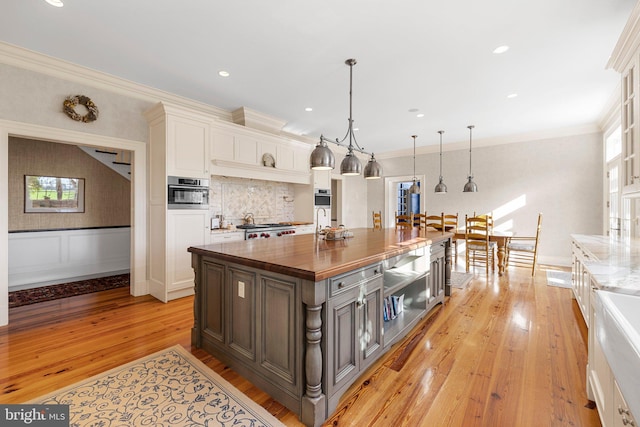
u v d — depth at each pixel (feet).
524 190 19.26
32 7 7.24
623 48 7.72
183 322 9.53
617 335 3.01
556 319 9.79
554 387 6.15
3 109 9.05
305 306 5.27
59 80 10.08
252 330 6.25
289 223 17.76
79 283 14.48
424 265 9.39
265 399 5.80
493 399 5.79
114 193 17.54
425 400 5.78
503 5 7.16
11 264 14.07
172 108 11.44
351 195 25.31
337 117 15.90
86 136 10.65
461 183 21.63
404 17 7.64
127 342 8.11
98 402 5.58
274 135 15.88
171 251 11.55
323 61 9.91
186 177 11.94
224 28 8.15
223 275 6.94
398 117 15.81
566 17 7.59
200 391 5.95
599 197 17.01
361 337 6.23
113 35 8.47
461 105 13.99
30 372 6.61
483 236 15.80
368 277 6.45
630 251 7.86
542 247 18.79
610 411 4.19
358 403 5.69
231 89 12.25
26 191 14.80
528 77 11.03
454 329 9.07
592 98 13.05
